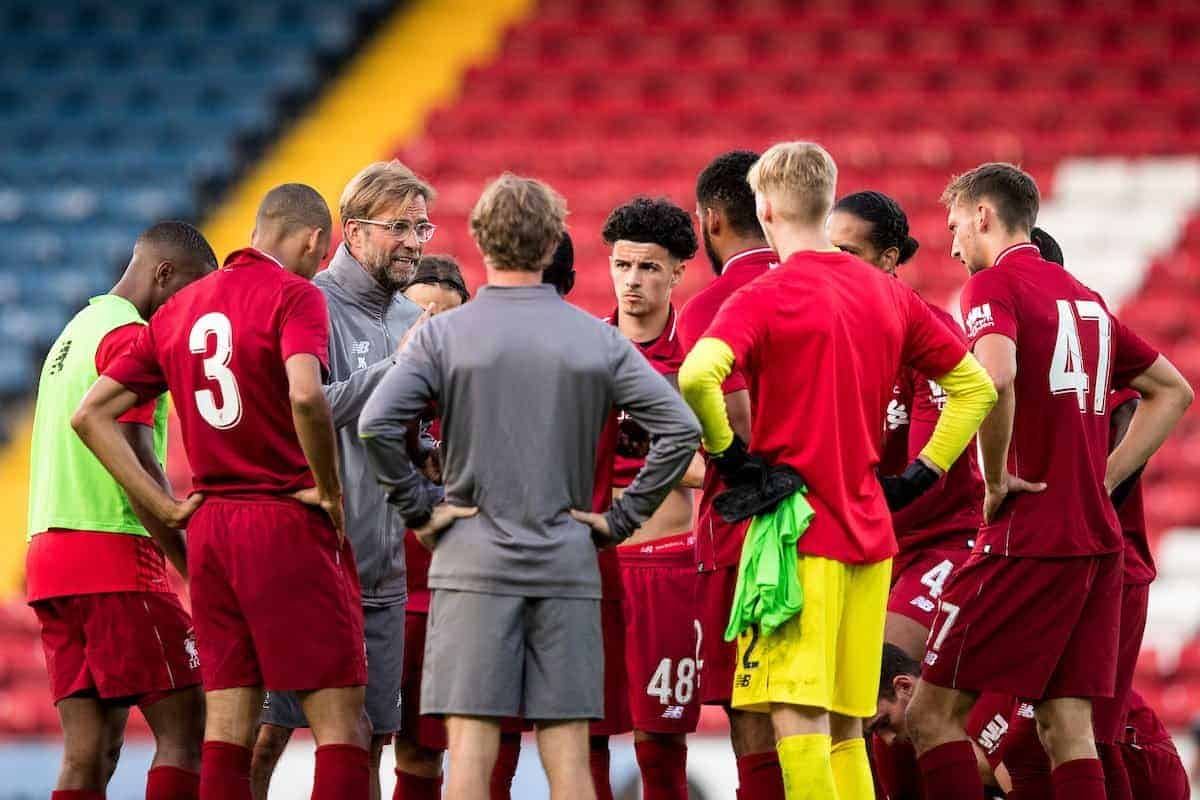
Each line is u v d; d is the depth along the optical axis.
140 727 41.56
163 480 18.42
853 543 16.42
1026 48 70.50
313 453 16.67
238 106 72.38
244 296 17.19
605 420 16.28
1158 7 71.19
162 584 19.11
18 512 54.59
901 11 72.69
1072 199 61.28
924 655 19.98
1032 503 18.38
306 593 17.09
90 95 73.69
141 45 76.00
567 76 71.19
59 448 18.97
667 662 20.91
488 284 16.30
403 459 15.78
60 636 18.98
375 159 69.62
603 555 19.69
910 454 20.92
